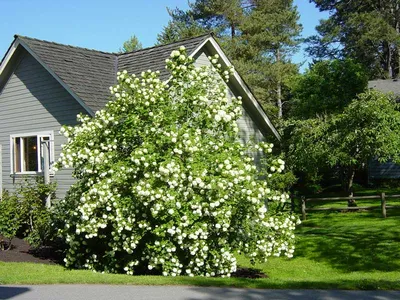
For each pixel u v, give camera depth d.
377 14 37.72
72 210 9.99
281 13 37.78
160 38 34.91
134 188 8.47
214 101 9.98
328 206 18.47
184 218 8.13
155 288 7.39
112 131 9.55
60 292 7.25
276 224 9.39
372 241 12.00
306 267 10.46
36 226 11.78
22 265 9.84
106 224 9.02
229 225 8.73
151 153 8.62
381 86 27.67
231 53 33.91
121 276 8.26
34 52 14.07
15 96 15.37
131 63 15.59
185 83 9.90
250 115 17.05
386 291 6.93
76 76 13.77
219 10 35.78
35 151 14.88
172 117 9.19
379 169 25.38
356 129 15.52
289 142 17.75
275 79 35.28
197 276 8.46
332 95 20.61
